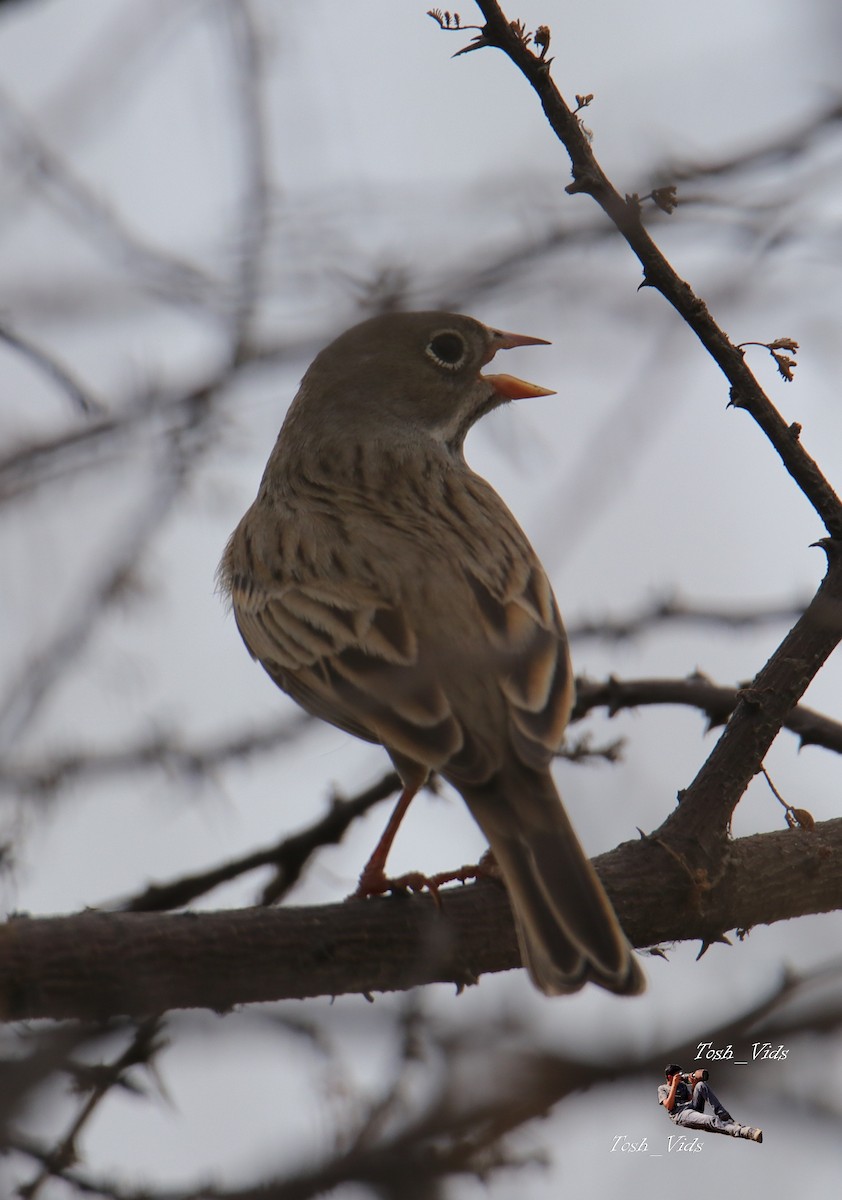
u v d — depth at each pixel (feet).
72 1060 28.53
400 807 35.17
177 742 39.34
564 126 29.89
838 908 33.06
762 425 31.63
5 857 35.78
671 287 30.83
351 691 35.83
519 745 33.06
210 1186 26.04
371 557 38.78
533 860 30.96
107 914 29.19
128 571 41.37
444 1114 24.25
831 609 32.22
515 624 36.58
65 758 37.60
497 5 29.17
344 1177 24.30
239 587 43.14
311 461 45.70
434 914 31.14
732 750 32.50
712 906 31.94
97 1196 29.63
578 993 28.58
